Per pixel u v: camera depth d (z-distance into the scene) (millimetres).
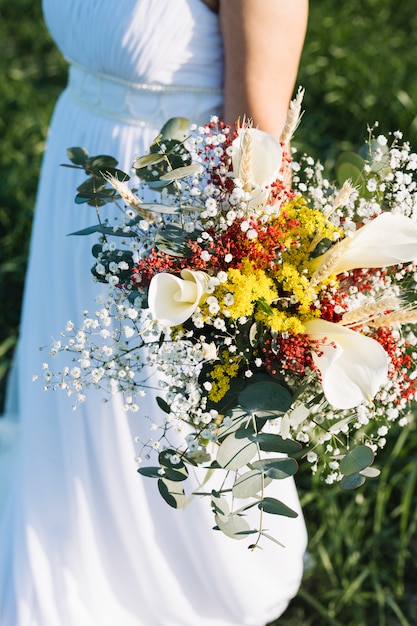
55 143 1893
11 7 5371
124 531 1887
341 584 2303
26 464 1955
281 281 1226
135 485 1831
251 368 1288
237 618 2010
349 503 2418
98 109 1771
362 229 1198
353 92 4352
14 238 3418
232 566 1902
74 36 1726
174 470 1290
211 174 1321
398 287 1282
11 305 3242
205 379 1281
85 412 1818
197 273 1180
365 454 1252
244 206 1242
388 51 4695
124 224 1371
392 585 2312
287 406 1217
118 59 1654
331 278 1229
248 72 1520
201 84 1688
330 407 1353
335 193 1345
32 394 1943
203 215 1240
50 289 1907
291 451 1246
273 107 1543
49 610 1918
